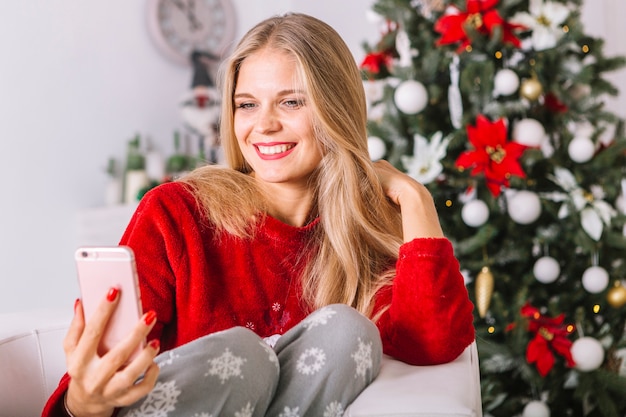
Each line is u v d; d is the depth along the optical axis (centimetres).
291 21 134
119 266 89
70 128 311
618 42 336
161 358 98
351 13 388
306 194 141
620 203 227
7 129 290
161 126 348
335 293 137
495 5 213
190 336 128
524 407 216
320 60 132
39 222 300
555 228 212
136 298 89
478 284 206
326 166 138
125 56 332
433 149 211
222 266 132
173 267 126
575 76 214
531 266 220
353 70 140
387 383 105
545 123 222
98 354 91
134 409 92
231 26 377
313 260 138
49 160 303
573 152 213
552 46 214
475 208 206
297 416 102
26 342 137
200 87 346
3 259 289
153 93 345
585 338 206
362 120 142
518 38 222
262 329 134
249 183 139
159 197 129
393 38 229
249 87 132
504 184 208
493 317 215
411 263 124
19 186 293
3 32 289
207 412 94
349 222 139
